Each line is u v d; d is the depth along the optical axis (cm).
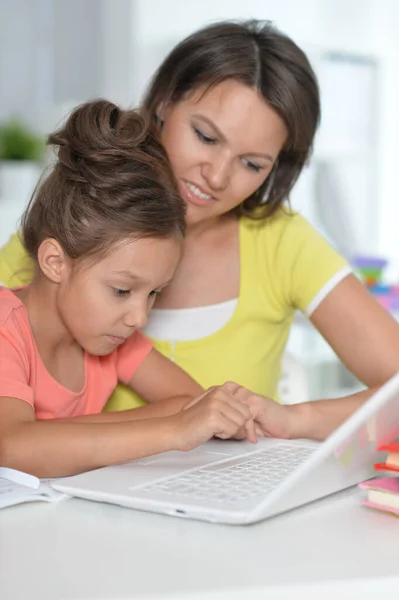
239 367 161
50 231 123
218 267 161
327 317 156
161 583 70
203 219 148
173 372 148
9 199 357
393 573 73
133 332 133
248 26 145
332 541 82
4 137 368
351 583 71
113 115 130
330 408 136
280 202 161
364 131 462
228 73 138
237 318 160
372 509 93
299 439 130
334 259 158
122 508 93
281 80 139
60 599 67
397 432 99
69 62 399
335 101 446
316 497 93
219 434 108
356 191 464
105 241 117
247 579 71
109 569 74
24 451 108
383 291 347
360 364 155
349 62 450
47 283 129
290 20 427
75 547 80
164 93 145
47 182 127
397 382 86
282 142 146
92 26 393
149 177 121
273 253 161
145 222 117
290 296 161
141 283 120
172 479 99
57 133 131
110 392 145
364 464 99
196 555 78
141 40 377
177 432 107
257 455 113
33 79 402
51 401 133
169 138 142
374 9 460
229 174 140
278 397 171
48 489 97
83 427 109
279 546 80
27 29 400
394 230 477
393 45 466
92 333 123
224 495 92
